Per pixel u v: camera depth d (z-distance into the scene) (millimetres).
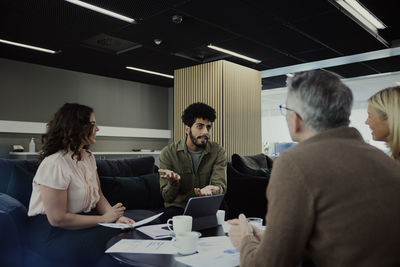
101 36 5098
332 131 874
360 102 10094
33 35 4949
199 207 1596
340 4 4051
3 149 6191
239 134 5328
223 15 4227
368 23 4773
